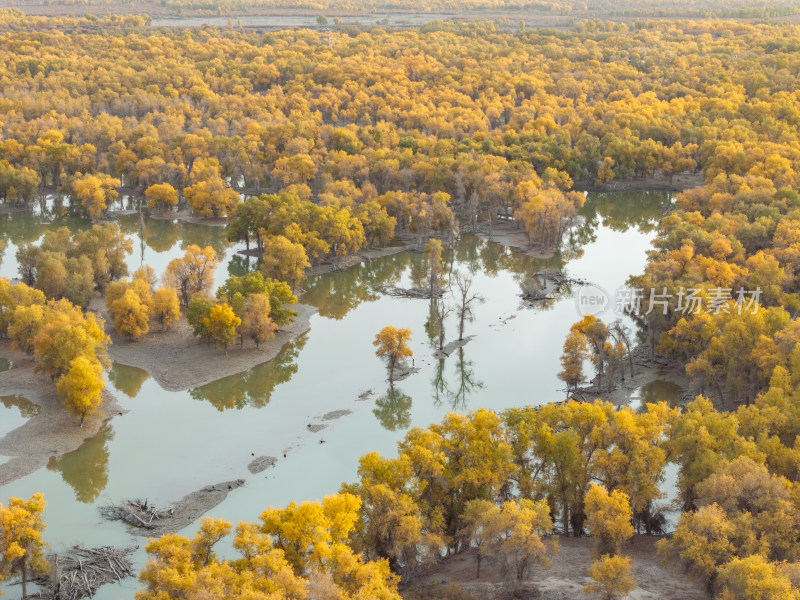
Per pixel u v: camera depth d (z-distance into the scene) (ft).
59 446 470.80
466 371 586.86
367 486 360.69
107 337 565.94
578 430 417.28
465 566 366.02
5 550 333.83
